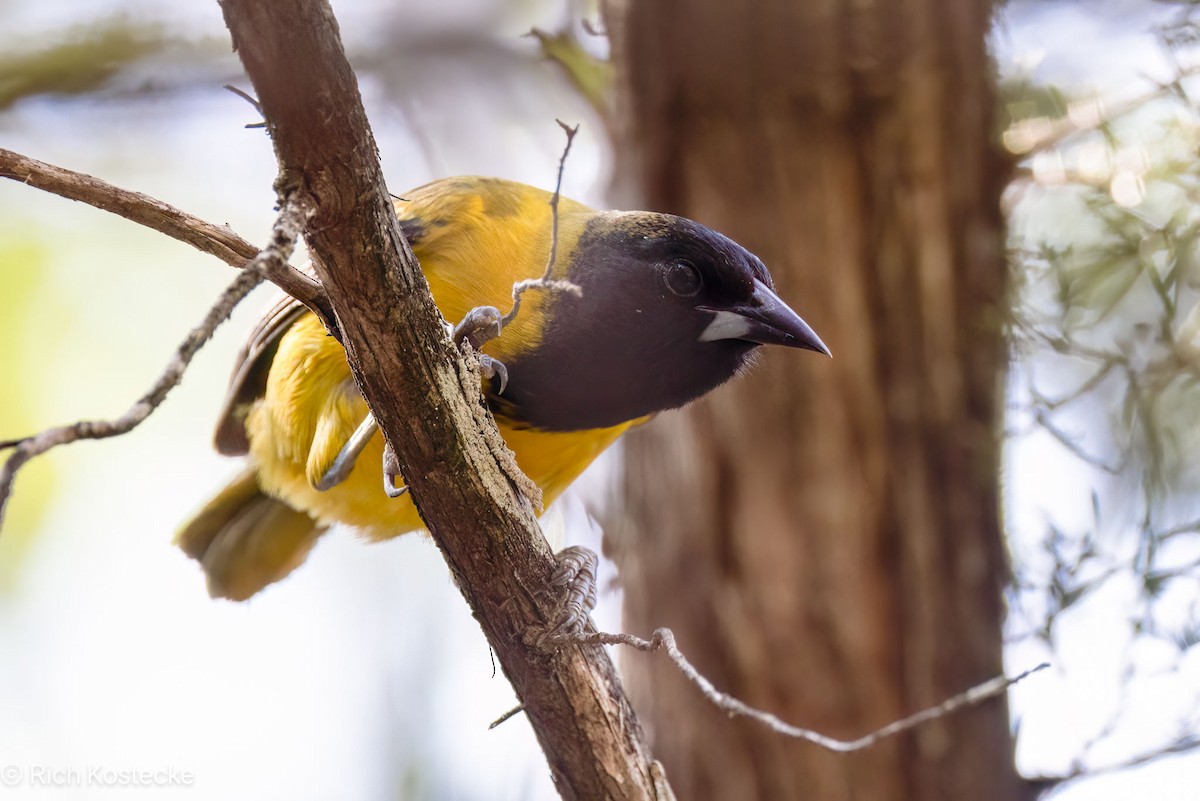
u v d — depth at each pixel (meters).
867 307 10.70
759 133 10.79
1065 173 10.45
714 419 11.11
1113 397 10.67
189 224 5.94
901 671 10.76
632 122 11.36
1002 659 10.88
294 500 10.77
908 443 10.73
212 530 12.09
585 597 7.66
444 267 9.09
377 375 6.27
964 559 10.75
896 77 10.52
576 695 7.33
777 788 10.80
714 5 10.67
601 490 12.19
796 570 10.89
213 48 13.14
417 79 14.15
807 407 10.85
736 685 11.01
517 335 9.03
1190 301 10.22
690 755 11.07
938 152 10.56
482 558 6.96
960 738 10.62
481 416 6.67
